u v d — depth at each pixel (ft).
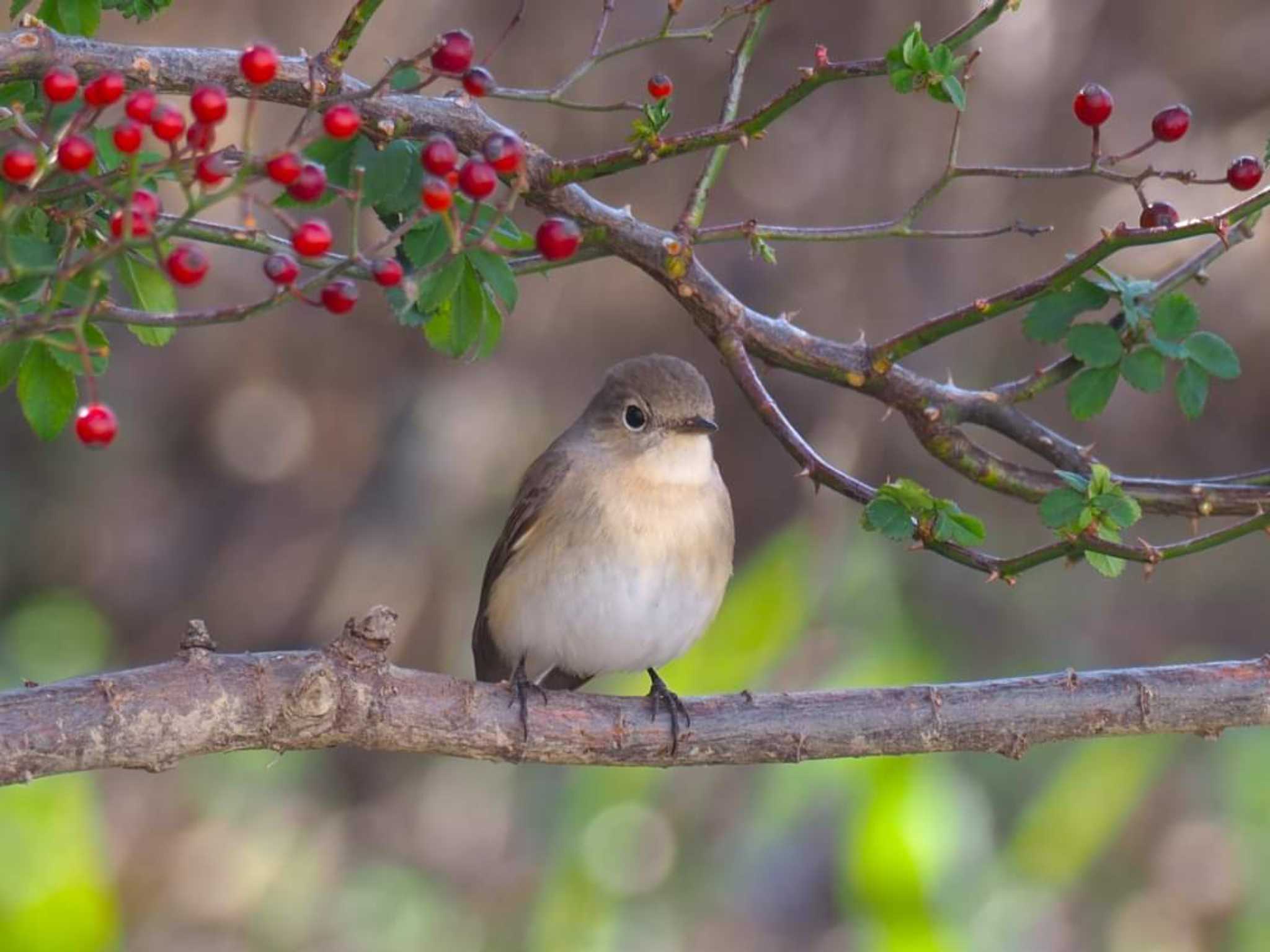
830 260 45.60
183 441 56.90
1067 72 44.39
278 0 46.09
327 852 50.24
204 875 49.52
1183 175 19.12
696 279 21.56
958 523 19.31
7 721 17.93
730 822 42.42
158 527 56.80
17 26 19.06
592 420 27.22
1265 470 22.35
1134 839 45.73
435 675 20.48
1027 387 22.34
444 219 16.02
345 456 54.39
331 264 18.30
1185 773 46.68
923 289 45.11
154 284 17.57
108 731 18.22
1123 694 21.11
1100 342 20.92
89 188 15.88
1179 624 51.37
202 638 19.02
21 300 17.17
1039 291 20.38
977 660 48.80
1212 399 48.39
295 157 15.08
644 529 26.45
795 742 21.30
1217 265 45.60
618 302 49.01
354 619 19.88
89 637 52.13
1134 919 44.62
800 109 45.62
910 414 22.27
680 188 45.75
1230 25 44.75
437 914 47.52
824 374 21.99
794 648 37.37
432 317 18.93
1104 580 51.29
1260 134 44.32
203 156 15.12
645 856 41.75
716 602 27.35
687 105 44.98
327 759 52.95
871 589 40.11
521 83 44.60
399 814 51.24
